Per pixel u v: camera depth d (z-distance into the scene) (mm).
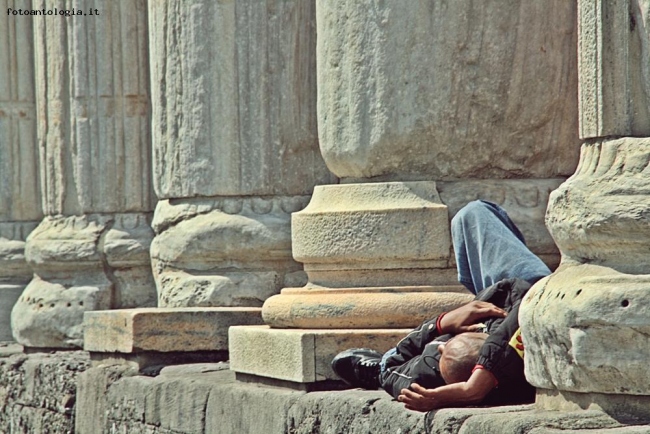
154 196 23828
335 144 15914
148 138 23906
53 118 24516
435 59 15289
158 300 20891
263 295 19781
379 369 14172
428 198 15305
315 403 14195
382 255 15305
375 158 15578
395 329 15125
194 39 20156
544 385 11766
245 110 19922
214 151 20062
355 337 14977
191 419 16734
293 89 19797
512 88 15328
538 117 15438
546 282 11867
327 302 15398
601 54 11617
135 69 23875
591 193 11469
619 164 11406
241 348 16312
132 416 18203
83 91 24062
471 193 15352
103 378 19203
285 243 19594
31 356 23156
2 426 23281
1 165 27141
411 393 12586
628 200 11180
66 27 24297
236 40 19953
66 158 24391
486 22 15250
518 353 12445
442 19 15281
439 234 15180
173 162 20516
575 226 11586
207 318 19078
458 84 15289
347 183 16109
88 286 23719
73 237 23906
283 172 19797
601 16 11602
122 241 23500
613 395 11133
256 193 19922
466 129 15336
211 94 20062
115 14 23938
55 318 23719
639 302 10898
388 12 15422
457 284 15273
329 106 15984
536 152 15531
